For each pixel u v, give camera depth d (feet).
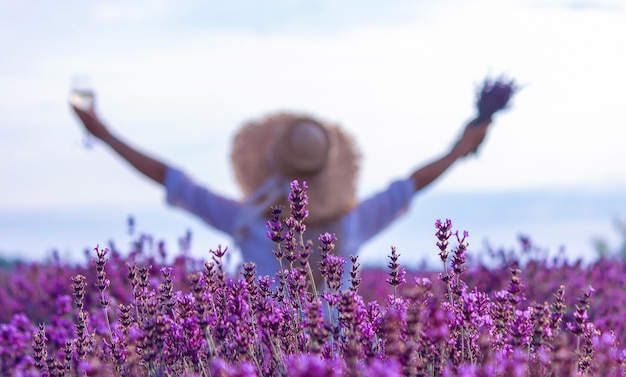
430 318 12.39
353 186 18.60
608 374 12.85
